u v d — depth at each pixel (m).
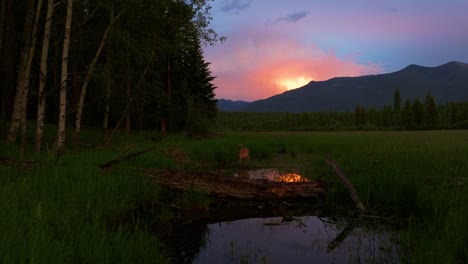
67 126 23.27
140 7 16.12
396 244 5.15
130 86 24.23
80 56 20.58
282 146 24.64
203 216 7.01
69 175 7.25
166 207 7.34
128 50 17.86
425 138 23.42
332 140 27.06
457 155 11.32
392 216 6.55
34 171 7.15
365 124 125.62
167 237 5.73
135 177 8.10
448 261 3.84
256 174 12.35
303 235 5.83
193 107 31.31
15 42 19.91
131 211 6.70
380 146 15.68
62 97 11.73
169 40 18.95
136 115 30.33
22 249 3.23
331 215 7.02
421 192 6.81
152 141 21.20
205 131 31.02
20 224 4.02
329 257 4.80
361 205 6.98
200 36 18.17
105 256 3.69
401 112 119.00
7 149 11.78
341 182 8.05
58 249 3.45
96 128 29.70
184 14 17.53
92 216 5.25
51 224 4.53
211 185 7.95
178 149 14.64
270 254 4.95
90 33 18.16
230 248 5.21
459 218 5.06
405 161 10.09
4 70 17.70
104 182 7.09
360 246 5.21
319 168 11.62
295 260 4.71
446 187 7.18
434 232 4.83
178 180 8.16
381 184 7.46
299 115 163.75
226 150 18.08
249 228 6.27
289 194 7.80
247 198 7.72
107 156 10.67
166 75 32.44
